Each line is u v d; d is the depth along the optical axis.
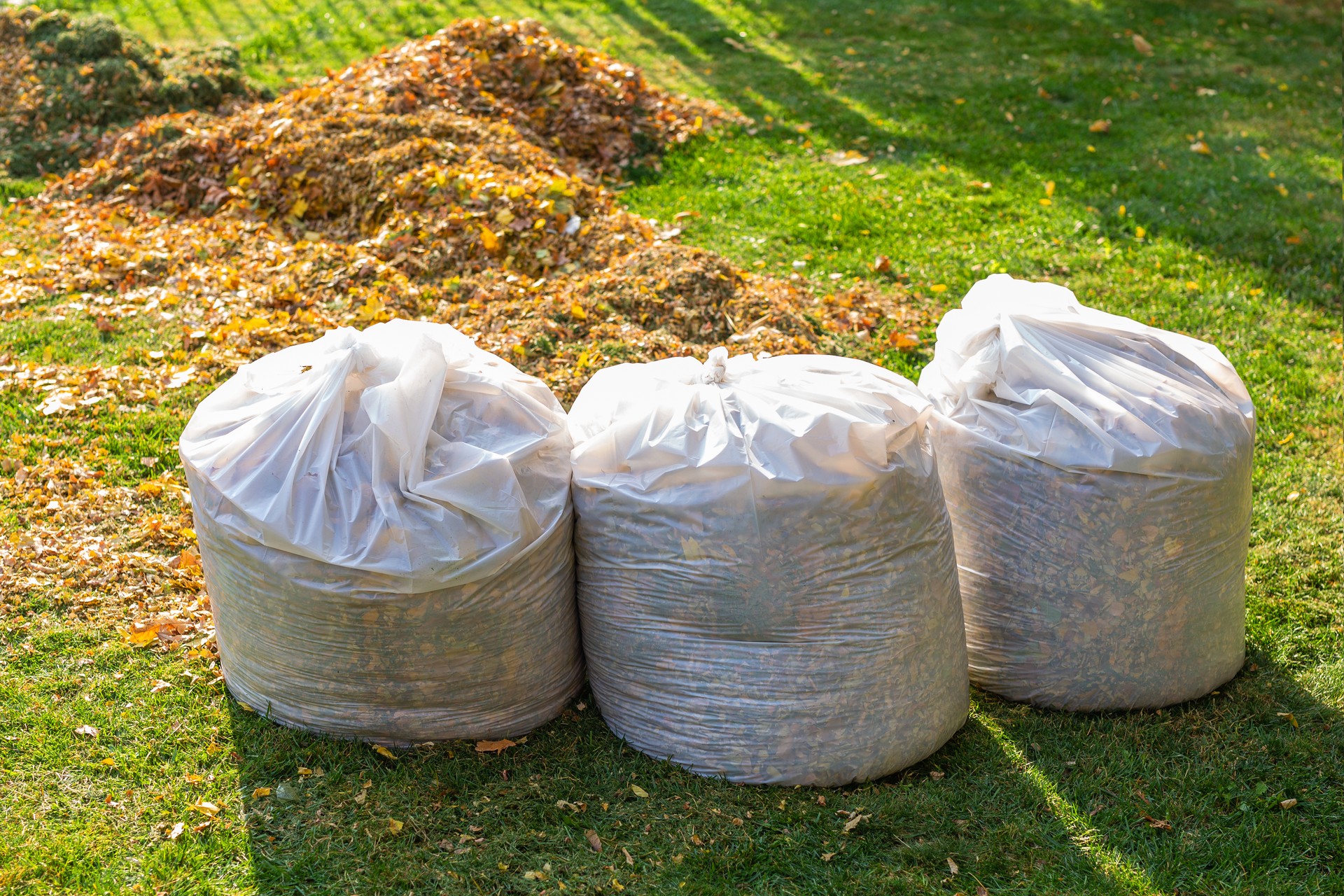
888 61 10.11
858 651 2.58
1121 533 2.80
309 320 4.89
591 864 2.49
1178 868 2.55
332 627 2.55
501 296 5.07
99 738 2.77
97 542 3.51
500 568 2.54
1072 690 3.01
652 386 2.74
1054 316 2.99
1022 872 2.53
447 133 6.34
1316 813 2.74
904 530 2.59
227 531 2.54
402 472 2.47
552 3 11.68
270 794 2.62
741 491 2.46
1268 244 6.43
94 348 4.74
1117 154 7.86
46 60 7.95
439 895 2.38
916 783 2.79
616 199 6.88
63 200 6.55
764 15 11.57
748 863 2.51
